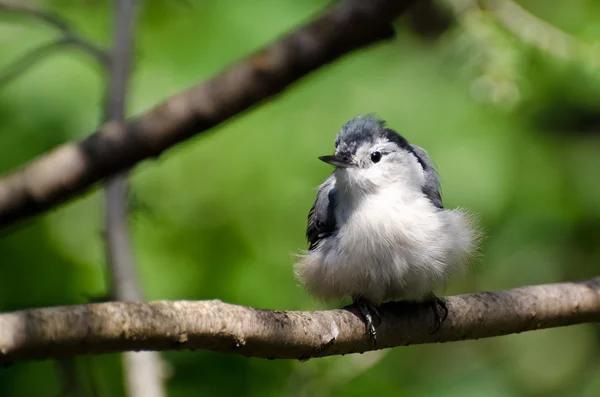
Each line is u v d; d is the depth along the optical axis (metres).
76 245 10.11
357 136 7.76
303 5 11.27
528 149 11.23
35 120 10.17
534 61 11.05
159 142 6.73
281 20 11.07
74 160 6.63
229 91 6.67
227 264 10.17
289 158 10.51
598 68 10.85
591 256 11.65
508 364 12.16
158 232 10.16
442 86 11.16
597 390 12.38
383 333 6.77
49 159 6.64
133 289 8.00
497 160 10.84
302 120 10.74
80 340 4.47
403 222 7.28
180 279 10.05
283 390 9.89
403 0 6.47
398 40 11.68
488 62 10.34
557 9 11.99
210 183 10.35
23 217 6.74
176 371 9.94
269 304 10.05
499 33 10.73
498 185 10.77
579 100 11.28
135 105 10.34
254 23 11.02
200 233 10.21
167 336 4.84
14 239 9.94
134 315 4.70
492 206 10.74
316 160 10.52
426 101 11.05
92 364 9.38
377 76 11.17
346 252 7.39
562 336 12.57
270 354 5.62
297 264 7.80
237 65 6.68
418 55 11.47
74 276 9.96
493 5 10.89
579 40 11.02
